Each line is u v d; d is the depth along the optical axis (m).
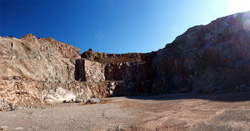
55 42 48.81
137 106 17.47
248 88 21.92
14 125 9.02
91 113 13.42
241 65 29.28
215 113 10.05
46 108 17.77
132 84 48.00
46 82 28.34
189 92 33.22
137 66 53.81
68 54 51.62
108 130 7.68
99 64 51.03
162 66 49.06
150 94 41.53
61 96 27.14
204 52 38.75
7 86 19.11
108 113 13.05
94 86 41.34
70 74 43.06
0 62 24.42
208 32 43.41
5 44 27.42
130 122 9.27
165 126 7.93
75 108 17.27
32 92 22.42
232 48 32.84
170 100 21.59
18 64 27.95
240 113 9.06
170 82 43.44
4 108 15.94
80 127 8.42
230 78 27.22
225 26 38.81
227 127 6.70
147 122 8.98
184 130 7.01
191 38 47.81
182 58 43.53
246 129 6.09
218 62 34.62
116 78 51.62
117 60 61.75
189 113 10.91
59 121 10.17
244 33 32.56
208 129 6.78
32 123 9.62
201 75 33.22
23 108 17.28
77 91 34.06
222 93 23.03
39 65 33.12
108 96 42.50
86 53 63.31
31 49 33.00
